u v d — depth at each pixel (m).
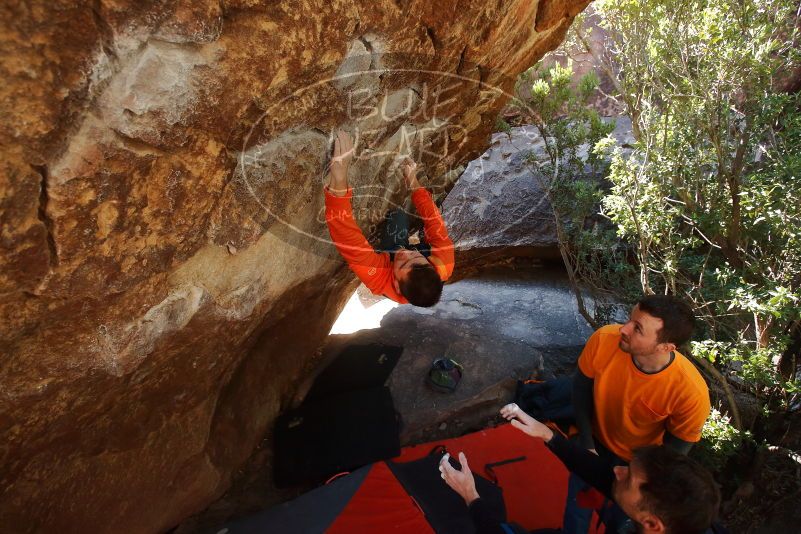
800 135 2.91
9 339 1.08
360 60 1.47
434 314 5.01
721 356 2.78
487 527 1.56
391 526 2.29
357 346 3.91
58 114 0.85
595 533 2.21
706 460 2.82
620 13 3.54
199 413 2.37
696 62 3.16
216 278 1.60
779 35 3.39
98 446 1.76
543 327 4.81
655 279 3.68
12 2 0.72
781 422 2.95
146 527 2.23
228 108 1.16
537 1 2.19
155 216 1.17
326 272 2.68
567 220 5.80
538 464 2.81
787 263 2.86
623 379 1.93
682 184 3.20
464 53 2.00
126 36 0.87
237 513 2.80
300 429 3.18
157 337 1.45
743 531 2.91
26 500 1.57
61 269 1.03
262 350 3.17
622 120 6.12
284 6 1.09
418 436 3.36
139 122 0.98
